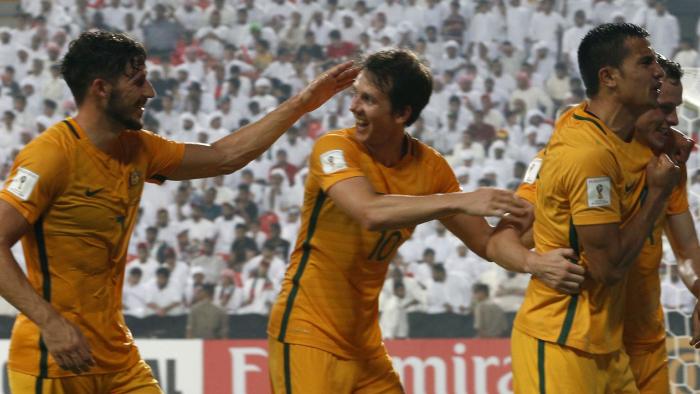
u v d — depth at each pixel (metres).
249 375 32.25
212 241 39.75
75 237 12.51
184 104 46.97
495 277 36.84
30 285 11.98
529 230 13.89
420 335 35.91
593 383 12.88
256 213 41.62
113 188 12.66
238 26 49.56
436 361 33.03
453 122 46.22
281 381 14.05
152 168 13.51
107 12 49.62
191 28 49.50
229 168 14.22
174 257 37.84
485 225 14.20
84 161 12.40
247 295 37.28
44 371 12.69
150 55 48.97
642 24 49.84
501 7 49.97
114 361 13.15
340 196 12.93
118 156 12.82
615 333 13.15
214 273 38.78
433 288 36.91
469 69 48.56
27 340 12.72
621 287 13.06
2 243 11.91
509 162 45.38
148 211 40.66
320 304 13.83
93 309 12.84
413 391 32.81
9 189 12.06
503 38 49.69
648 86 12.20
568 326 12.69
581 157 12.07
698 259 14.55
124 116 12.49
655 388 14.77
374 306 14.24
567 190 12.27
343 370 13.97
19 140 45.50
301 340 13.80
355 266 13.73
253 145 14.25
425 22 50.19
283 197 42.44
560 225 12.58
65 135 12.35
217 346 32.38
